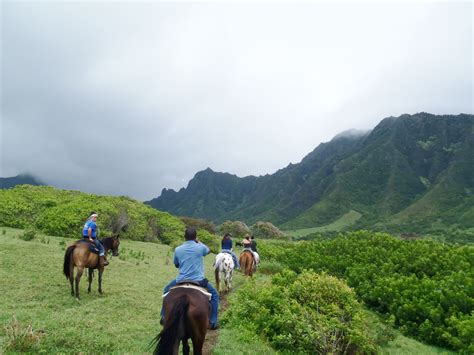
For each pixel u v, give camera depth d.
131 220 31.77
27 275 13.28
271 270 22.70
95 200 32.22
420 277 17.61
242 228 56.81
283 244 41.12
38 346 7.18
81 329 8.65
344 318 10.02
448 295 13.07
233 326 10.54
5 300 10.36
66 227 25.11
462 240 102.31
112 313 10.48
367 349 9.46
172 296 6.13
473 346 10.34
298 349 9.30
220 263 15.21
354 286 17.33
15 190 31.31
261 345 9.32
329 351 8.98
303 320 9.41
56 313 9.68
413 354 10.43
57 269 14.80
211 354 8.48
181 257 7.12
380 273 17.42
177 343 5.19
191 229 7.51
